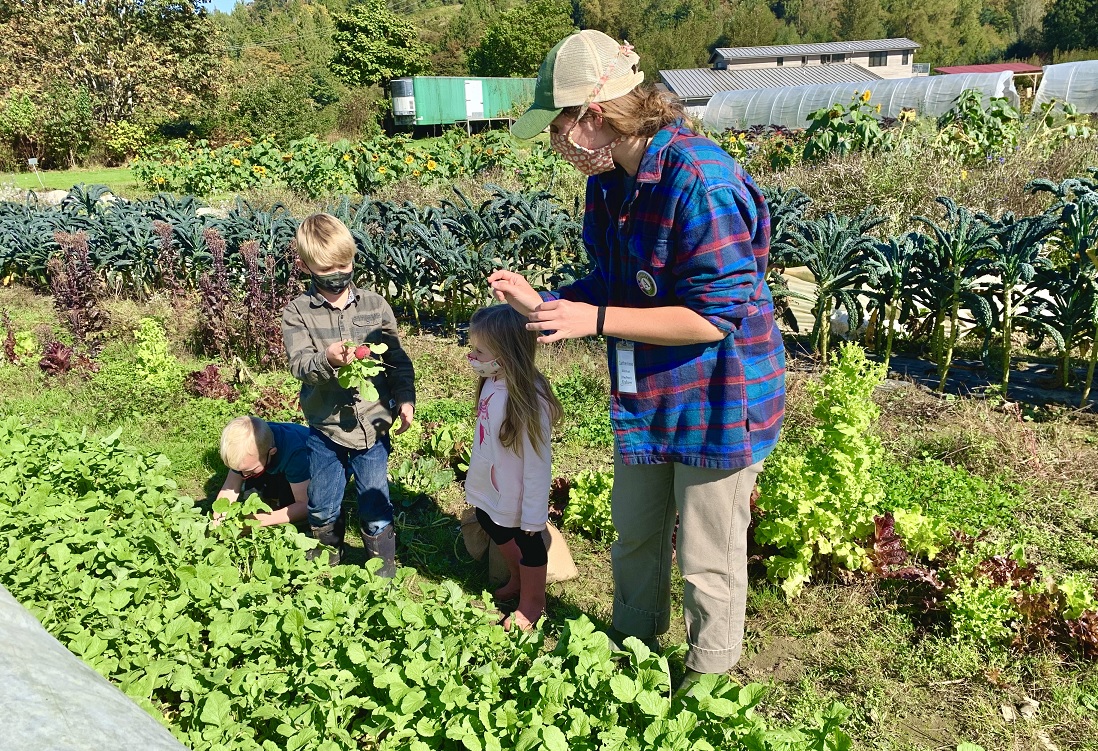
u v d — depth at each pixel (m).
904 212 9.44
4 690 1.31
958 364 6.07
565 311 2.28
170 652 2.37
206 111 37.59
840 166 10.35
